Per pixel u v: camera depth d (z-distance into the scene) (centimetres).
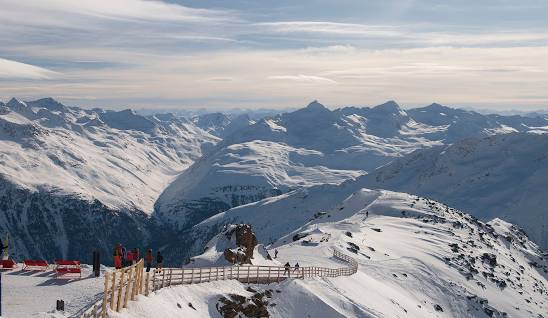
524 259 18188
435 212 18712
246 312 5075
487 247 16175
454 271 12275
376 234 14025
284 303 5822
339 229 13650
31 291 3672
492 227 19838
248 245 7100
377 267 10569
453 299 10719
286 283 6222
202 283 5131
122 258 4256
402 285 10119
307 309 5900
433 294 10450
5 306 3284
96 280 4084
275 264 7656
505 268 14825
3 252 4591
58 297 3550
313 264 8738
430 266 11831
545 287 15350
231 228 7306
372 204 19800
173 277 4766
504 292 12475
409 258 12131
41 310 3238
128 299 3738
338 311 6019
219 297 4906
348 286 7500
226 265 6512
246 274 5988
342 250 10725
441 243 14388
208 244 7262
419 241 14212
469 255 14012
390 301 8175
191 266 6562
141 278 3994
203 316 4462
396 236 14400
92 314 3173
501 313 11119
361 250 11500
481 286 12038
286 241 13988
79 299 3519
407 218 17875
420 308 9025
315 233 12862
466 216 19862
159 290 4312
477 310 10650
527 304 12356
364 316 6347
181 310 4225
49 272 4334
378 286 8806
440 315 9612
